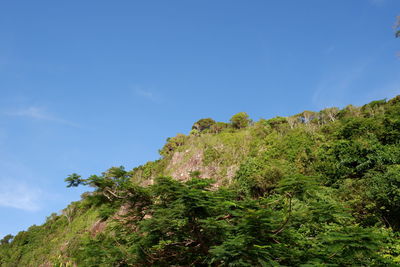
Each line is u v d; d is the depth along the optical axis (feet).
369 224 39.93
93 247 26.20
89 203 29.40
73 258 28.14
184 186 26.05
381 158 52.85
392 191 39.58
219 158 94.48
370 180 44.09
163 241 25.18
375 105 88.74
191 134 151.64
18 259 135.33
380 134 60.75
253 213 18.78
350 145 61.21
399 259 29.73
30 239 152.56
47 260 111.65
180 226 24.64
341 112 98.37
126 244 27.99
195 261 25.41
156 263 25.80
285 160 71.31
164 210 23.54
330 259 20.02
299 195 22.89
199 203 23.04
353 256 18.52
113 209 27.63
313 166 63.10
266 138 91.66
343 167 57.67
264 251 18.39
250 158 74.13
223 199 25.04
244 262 18.39
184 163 105.29
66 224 140.05
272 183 58.39
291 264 19.83
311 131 80.89
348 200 44.91
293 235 24.32
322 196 43.73
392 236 35.35
